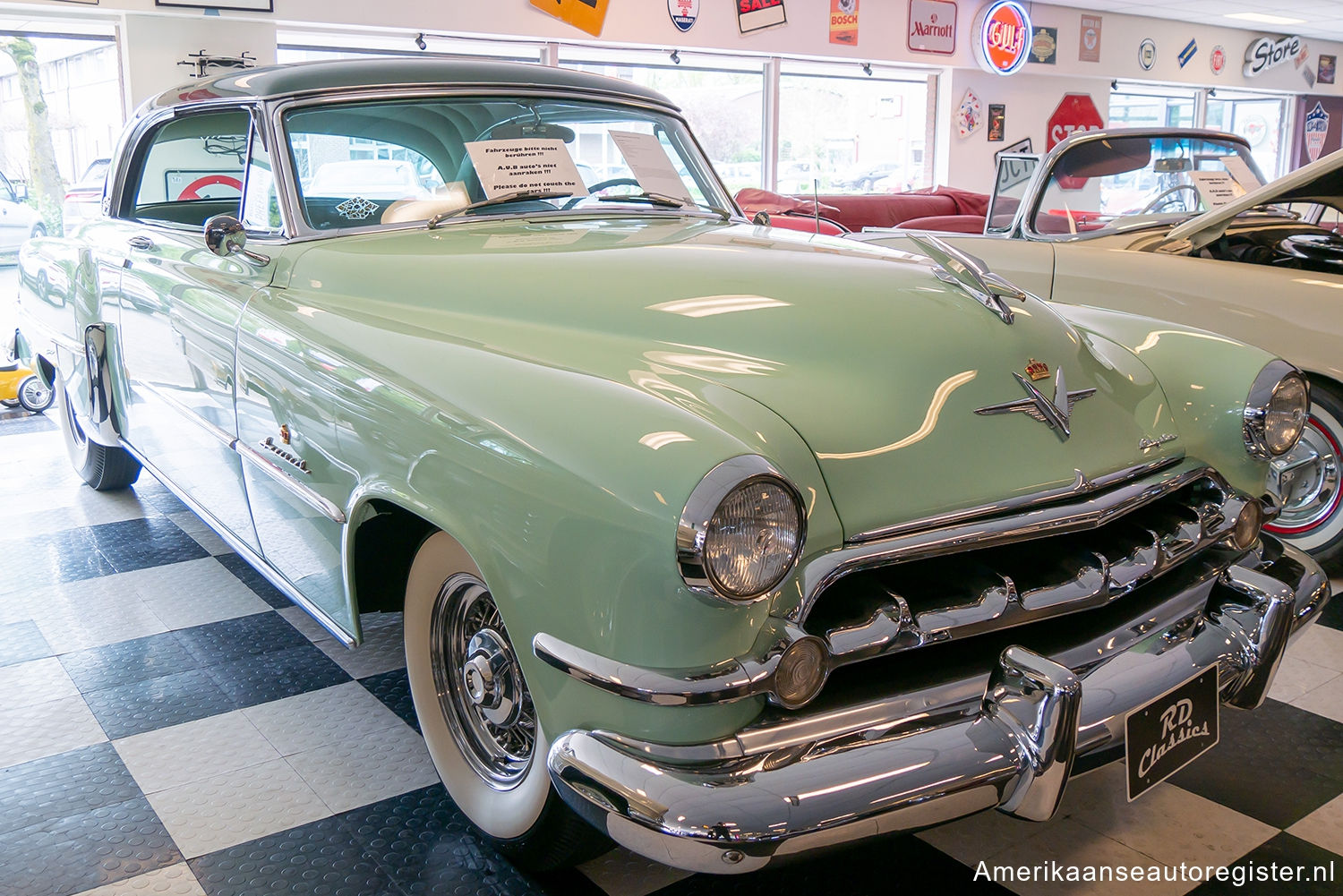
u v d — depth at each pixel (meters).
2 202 8.11
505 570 1.53
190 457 2.84
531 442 1.50
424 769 2.23
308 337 2.10
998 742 1.45
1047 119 14.59
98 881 1.86
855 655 1.44
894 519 1.50
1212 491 1.91
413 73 2.63
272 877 1.87
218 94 2.74
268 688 2.59
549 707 1.50
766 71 12.04
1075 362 1.89
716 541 1.30
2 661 2.73
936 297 1.88
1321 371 3.14
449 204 2.52
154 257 3.00
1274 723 2.37
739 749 1.37
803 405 1.58
